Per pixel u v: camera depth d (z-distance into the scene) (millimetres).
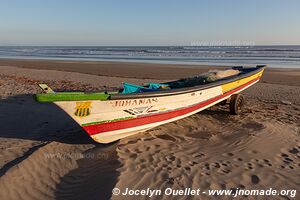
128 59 41719
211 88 7609
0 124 6984
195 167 4715
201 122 7488
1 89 11547
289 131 6719
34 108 8508
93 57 48906
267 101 10570
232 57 43250
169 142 5902
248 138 6105
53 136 6156
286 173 4594
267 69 23969
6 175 4172
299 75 19297
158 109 6242
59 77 17781
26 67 27062
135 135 6246
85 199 3824
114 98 5340
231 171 4613
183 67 26516
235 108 8133
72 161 4922
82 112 5145
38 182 4238
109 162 4832
